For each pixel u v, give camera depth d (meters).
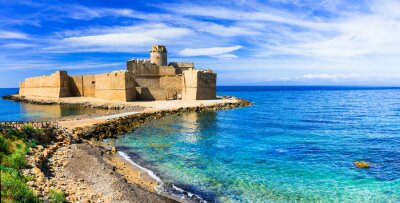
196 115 60.25
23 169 20.94
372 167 26.98
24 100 98.25
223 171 25.70
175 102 75.94
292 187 22.34
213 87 88.38
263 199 20.23
